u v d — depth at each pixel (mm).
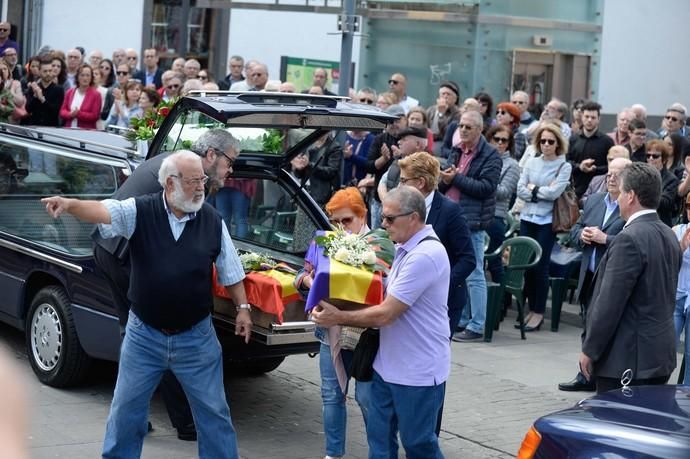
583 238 9992
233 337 7332
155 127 8430
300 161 9594
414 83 18312
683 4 22547
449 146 13875
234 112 6949
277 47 21672
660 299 6289
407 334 5738
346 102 8031
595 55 18484
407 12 17672
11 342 9797
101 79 18094
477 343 11195
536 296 12016
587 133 13500
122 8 21547
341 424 6699
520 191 11789
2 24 18609
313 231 8562
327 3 13836
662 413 4945
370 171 12117
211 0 14219
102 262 6812
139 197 6078
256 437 7598
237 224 8531
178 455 7039
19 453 1081
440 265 5699
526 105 15805
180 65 17531
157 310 5953
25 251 8445
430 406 5777
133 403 6078
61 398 8094
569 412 5094
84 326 7879
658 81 22422
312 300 5734
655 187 6316
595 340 6273
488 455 7492
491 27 17328
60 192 8391
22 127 9375
